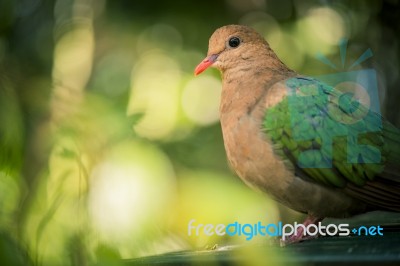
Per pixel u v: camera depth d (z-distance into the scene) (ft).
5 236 24.80
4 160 27.48
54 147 29.66
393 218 28.89
